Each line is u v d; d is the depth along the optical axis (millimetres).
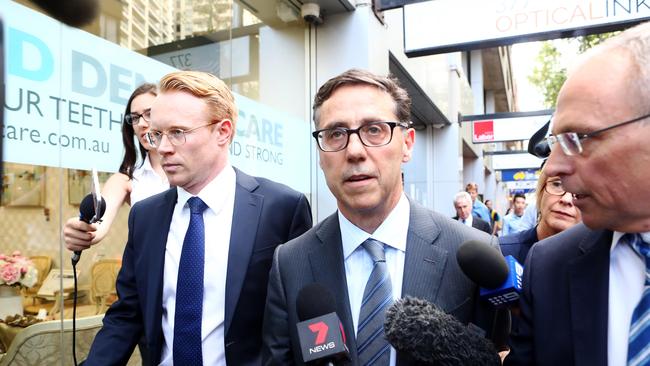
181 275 1603
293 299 1353
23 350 2166
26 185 2047
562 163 941
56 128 2178
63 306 2299
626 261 995
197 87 1643
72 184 2275
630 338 930
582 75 904
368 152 1279
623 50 871
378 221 1346
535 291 1121
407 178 9102
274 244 1722
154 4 2971
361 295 1324
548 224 1921
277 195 1813
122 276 1763
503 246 2090
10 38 1921
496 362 1041
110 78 2533
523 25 4043
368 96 1296
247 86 3957
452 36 4258
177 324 1589
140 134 2070
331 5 4395
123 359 1669
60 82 2199
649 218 899
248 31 4008
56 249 2227
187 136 1609
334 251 1372
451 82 10500
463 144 12898
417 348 1001
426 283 1261
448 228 1369
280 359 1325
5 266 2016
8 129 1928
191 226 1652
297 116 4562
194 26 3375
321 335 1092
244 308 1625
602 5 3807
